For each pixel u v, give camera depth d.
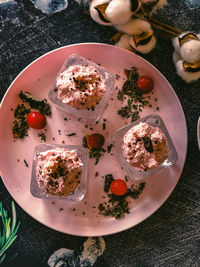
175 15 0.33
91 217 0.32
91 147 0.32
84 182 0.31
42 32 0.33
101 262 0.33
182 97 0.33
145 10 0.29
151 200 0.32
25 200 0.32
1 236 0.33
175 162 0.31
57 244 0.33
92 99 0.30
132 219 0.32
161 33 0.32
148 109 0.33
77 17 0.33
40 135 0.33
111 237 0.33
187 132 0.32
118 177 0.32
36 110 0.33
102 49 0.31
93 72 0.30
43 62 0.31
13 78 0.33
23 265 0.33
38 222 0.33
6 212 0.33
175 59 0.31
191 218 0.33
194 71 0.29
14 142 0.33
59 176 0.29
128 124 0.31
